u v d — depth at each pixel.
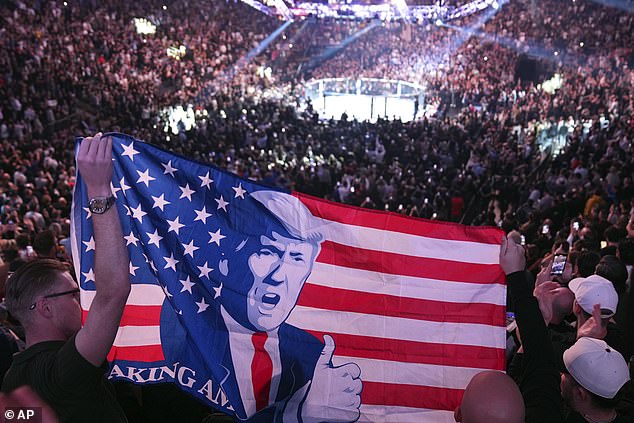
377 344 3.70
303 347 3.64
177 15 47.88
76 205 3.49
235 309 3.61
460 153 27.22
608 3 46.75
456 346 3.72
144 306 3.64
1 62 28.89
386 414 3.63
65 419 2.47
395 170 23.05
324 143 27.02
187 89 36.03
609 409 3.33
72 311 2.71
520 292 3.45
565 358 3.45
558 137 28.94
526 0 49.31
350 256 3.77
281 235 3.73
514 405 2.59
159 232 3.63
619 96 32.28
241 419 3.55
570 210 17.28
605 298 4.31
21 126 24.56
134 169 3.64
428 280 3.78
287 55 48.38
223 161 23.02
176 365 3.60
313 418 3.60
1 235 11.36
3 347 3.94
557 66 41.81
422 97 42.16
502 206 21.02
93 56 34.56
